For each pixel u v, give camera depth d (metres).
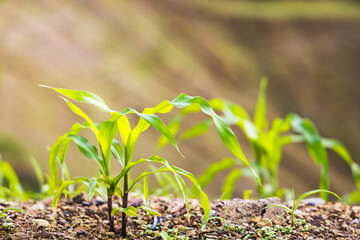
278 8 22.75
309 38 21.78
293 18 22.12
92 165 9.66
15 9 15.45
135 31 17.80
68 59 14.51
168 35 19.09
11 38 13.93
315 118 19.38
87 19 16.89
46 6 16.44
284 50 20.95
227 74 18.84
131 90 14.59
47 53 14.27
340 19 22.34
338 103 20.14
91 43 15.69
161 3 20.53
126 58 16.05
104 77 14.65
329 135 19.05
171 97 15.45
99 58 15.35
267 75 19.72
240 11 21.58
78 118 11.97
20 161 8.93
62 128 11.29
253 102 18.12
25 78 12.48
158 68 16.78
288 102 19.38
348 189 15.91
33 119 10.95
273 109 18.56
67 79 13.56
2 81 11.75
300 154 15.41
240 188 11.73
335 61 21.19
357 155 18.61
